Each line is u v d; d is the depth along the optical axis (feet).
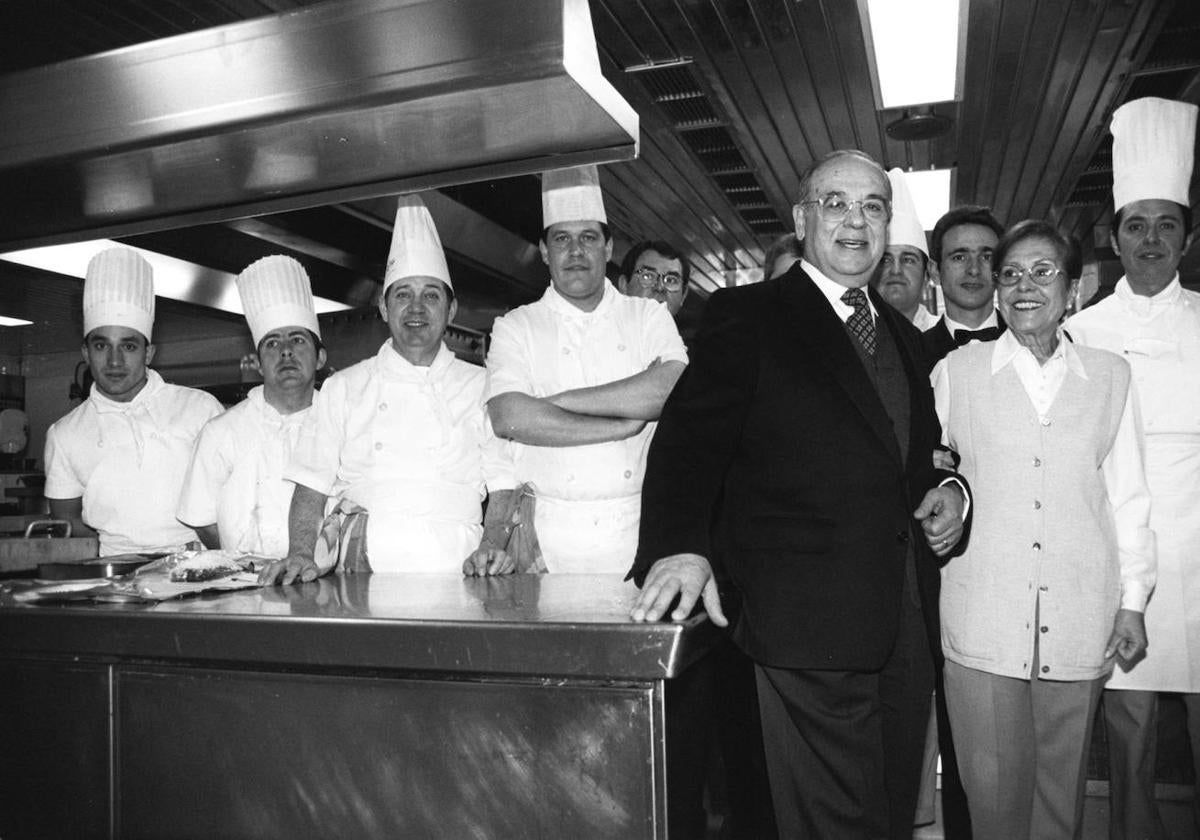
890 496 4.89
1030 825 5.70
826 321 5.06
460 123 4.25
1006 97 11.67
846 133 12.69
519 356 7.13
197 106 4.19
